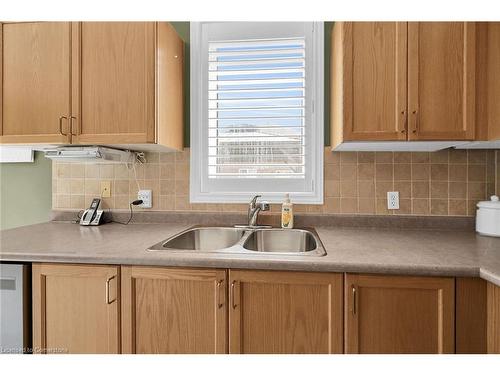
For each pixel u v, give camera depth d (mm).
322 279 1142
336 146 1650
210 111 1975
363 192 1840
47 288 1254
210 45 1971
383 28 1435
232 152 1968
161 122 1641
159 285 1217
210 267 1185
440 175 1791
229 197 1938
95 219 1910
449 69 1412
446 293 1089
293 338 1164
